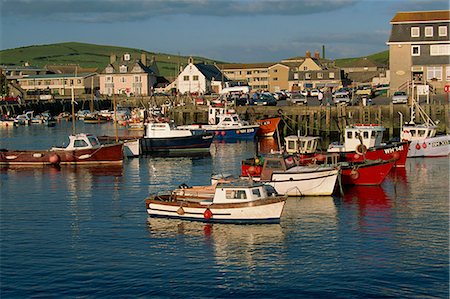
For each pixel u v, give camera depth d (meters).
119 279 27.38
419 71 92.12
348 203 39.81
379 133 53.25
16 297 25.73
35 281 27.30
